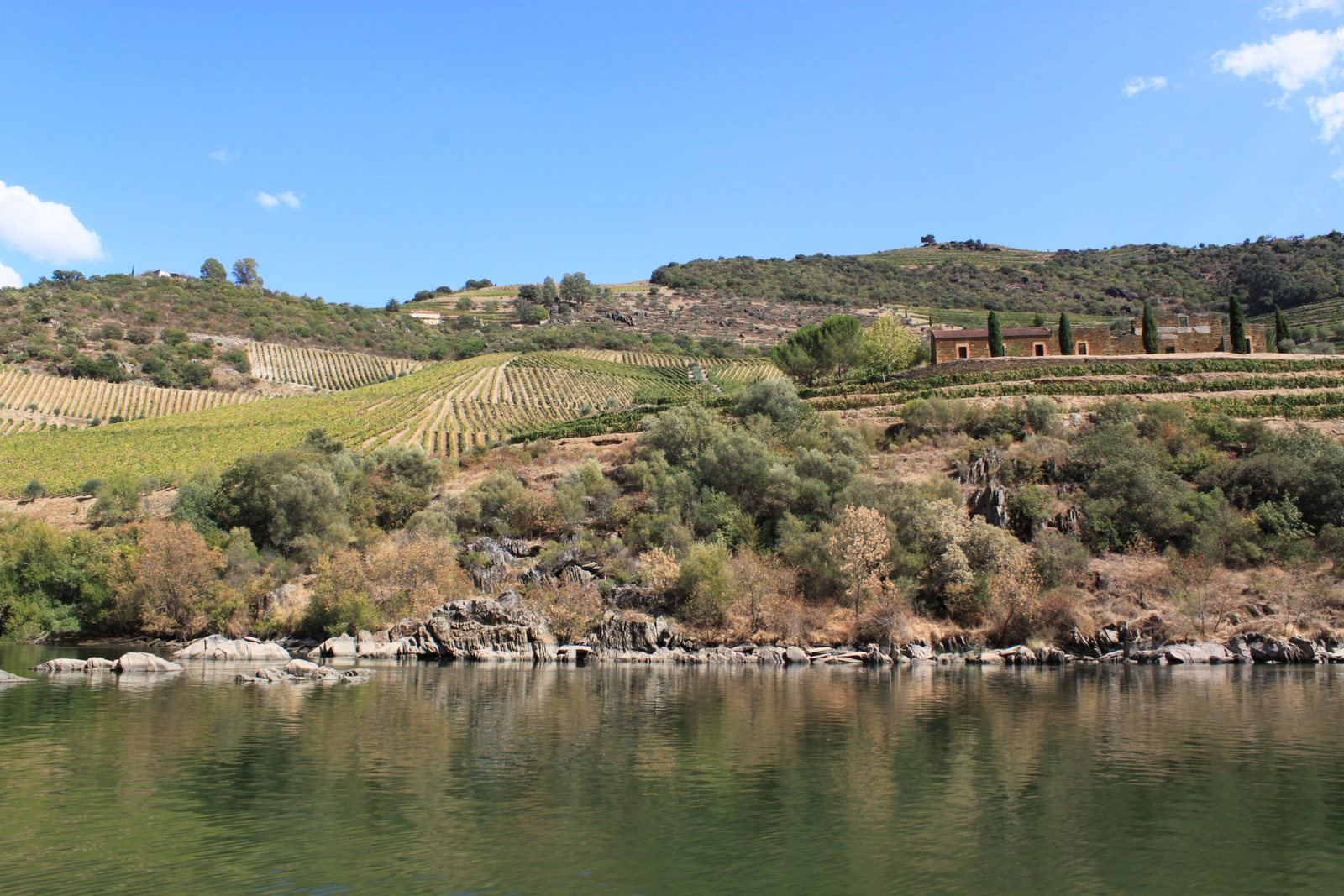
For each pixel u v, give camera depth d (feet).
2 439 427.74
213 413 501.15
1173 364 355.56
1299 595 204.95
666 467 290.97
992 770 91.15
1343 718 120.78
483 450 362.74
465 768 91.71
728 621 215.92
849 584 217.77
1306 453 252.83
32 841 67.72
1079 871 61.93
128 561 241.96
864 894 57.47
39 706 129.39
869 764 93.97
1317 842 67.97
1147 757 96.73
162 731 110.93
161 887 58.39
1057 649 199.72
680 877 60.64
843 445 298.56
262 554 268.62
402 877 60.39
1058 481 261.24
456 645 208.44
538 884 59.11
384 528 290.76
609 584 230.68
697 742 105.40
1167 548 228.84
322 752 98.89
